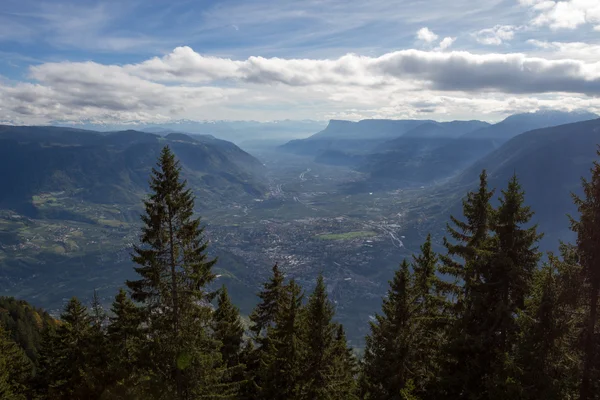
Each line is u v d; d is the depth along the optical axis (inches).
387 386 1114.1
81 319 1632.6
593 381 871.1
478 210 1095.6
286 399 1245.7
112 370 1266.0
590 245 844.6
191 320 1087.6
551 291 861.8
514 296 1026.7
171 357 1047.6
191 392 1050.7
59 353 1630.2
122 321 1476.4
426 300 1266.0
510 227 1003.9
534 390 848.9
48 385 1710.1
